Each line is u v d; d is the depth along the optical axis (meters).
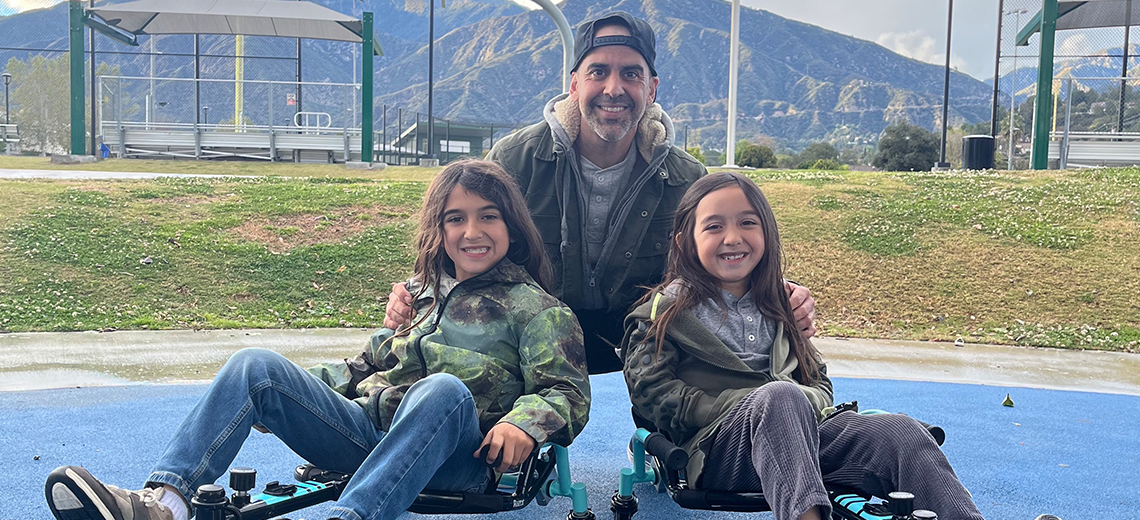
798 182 13.66
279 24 18.78
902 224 11.30
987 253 10.28
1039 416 5.03
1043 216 11.62
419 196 12.34
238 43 21.20
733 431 2.42
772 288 2.83
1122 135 16.66
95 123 19.08
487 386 2.63
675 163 3.45
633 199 3.38
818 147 49.97
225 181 13.12
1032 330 8.21
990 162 17.52
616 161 3.40
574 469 3.82
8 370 5.60
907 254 10.27
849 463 2.49
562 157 3.38
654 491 3.54
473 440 2.44
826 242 10.67
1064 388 5.91
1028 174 14.62
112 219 10.50
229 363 2.43
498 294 2.71
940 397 5.50
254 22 18.64
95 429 4.22
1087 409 5.25
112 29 18.95
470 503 2.38
